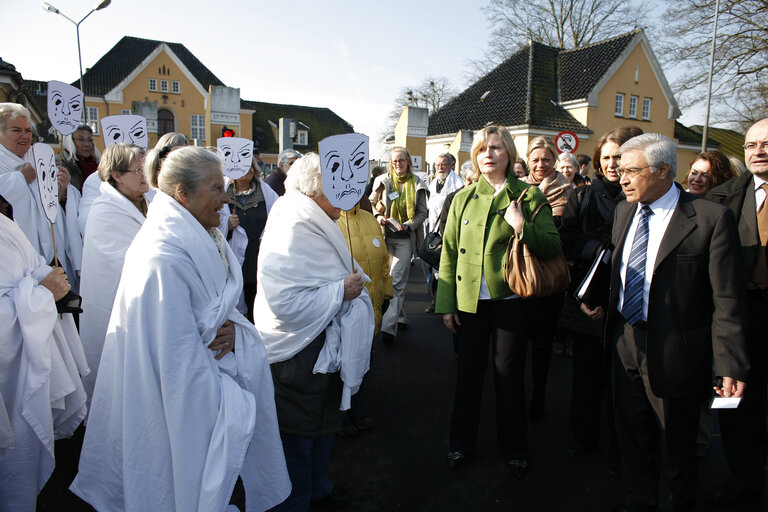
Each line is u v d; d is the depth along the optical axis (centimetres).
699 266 223
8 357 227
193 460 173
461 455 301
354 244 336
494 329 292
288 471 237
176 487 172
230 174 412
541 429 352
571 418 323
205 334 184
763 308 255
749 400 262
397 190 543
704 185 331
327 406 239
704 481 291
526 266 269
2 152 333
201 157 187
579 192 333
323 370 229
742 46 2048
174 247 179
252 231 428
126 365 176
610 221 303
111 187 309
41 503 265
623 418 251
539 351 347
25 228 326
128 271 181
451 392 407
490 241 286
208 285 187
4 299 228
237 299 197
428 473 298
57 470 296
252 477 212
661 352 227
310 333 226
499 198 291
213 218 195
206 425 177
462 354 300
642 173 228
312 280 227
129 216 306
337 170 232
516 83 2484
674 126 2761
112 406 186
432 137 2625
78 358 272
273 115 4716
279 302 221
